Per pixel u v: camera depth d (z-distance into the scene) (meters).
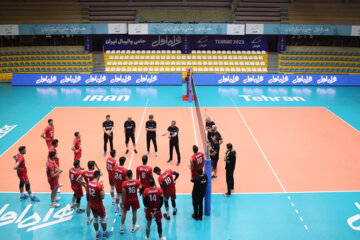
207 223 9.19
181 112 18.91
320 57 29.59
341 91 24.59
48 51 29.22
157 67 28.44
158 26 28.11
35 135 15.44
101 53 29.92
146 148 14.07
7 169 12.17
